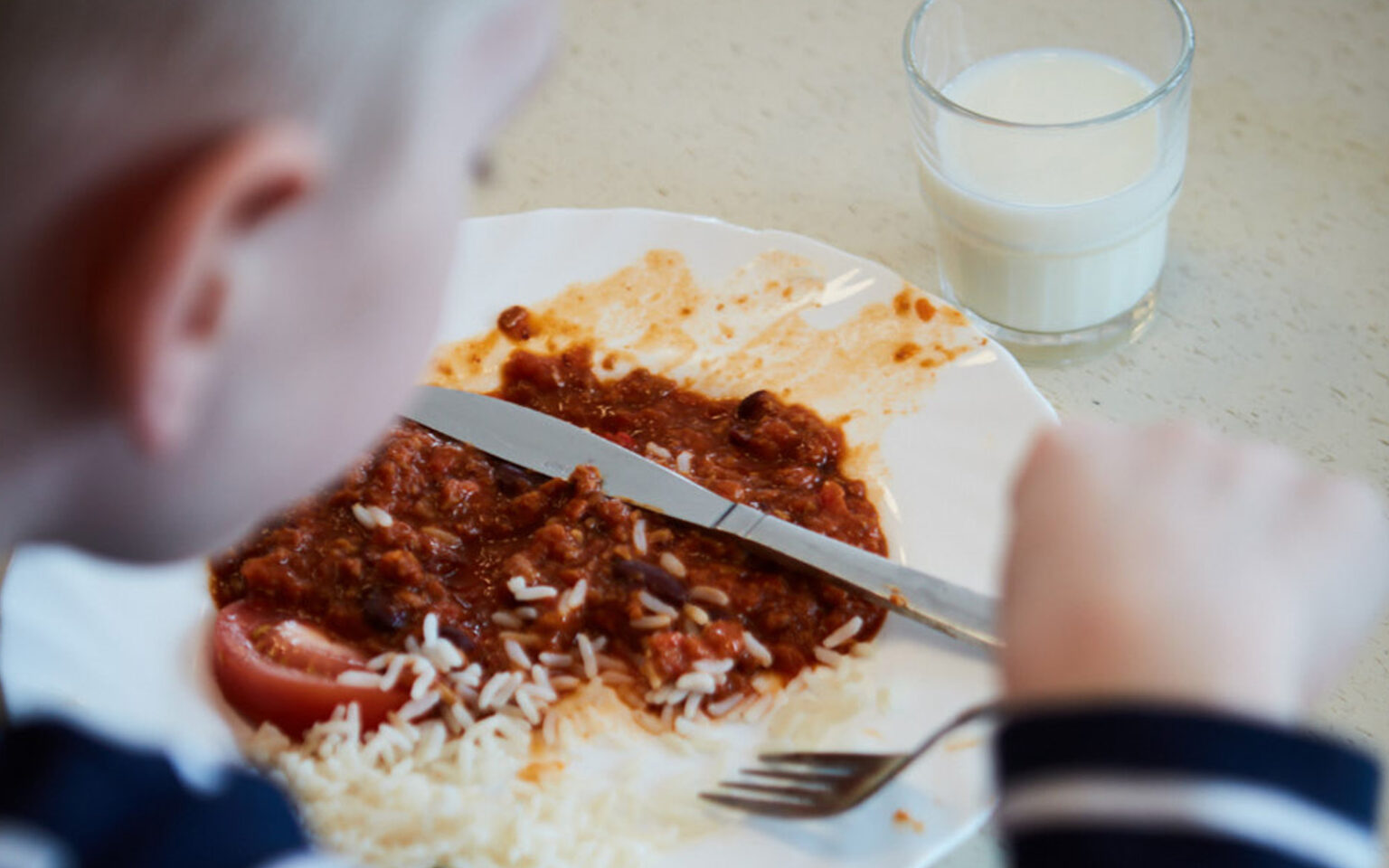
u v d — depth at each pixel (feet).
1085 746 1.88
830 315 4.17
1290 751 1.86
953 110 4.02
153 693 3.43
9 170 1.56
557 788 3.28
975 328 4.04
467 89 1.76
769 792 3.13
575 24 5.51
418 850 3.10
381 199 1.70
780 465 3.92
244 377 1.73
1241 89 4.97
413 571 3.61
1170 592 2.08
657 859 3.07
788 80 5.26
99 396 1.72
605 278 4.32
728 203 4.86
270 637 3.47
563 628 3.57
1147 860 1.81
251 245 1.63
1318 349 4.24
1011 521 2.34
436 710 3.46
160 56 1.55
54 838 1.91
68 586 3.47
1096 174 4.03
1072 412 4.19
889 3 5.52
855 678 3.37
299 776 3.23
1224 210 4.64
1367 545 2.20
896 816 3.05
